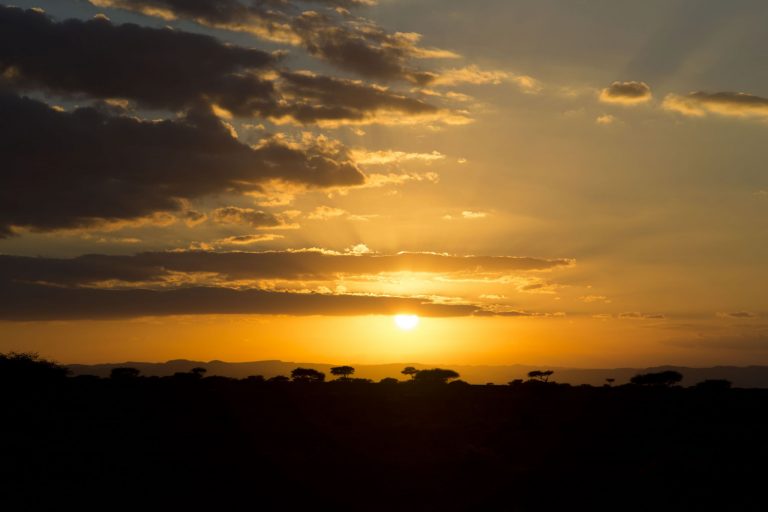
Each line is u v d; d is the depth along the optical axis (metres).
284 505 25.23
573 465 31.86
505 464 32.00
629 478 28.53
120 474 27.89
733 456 31.31
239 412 44.88
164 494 25.64
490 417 47.09
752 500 25.23
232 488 26.78
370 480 28.86
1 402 42.28
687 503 25.27
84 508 23.72
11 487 25.41
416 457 33.00
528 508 25.55
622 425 42.41
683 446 34.56
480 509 25.47
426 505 25.95
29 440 32.34
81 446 31.92
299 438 36.72
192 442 34.28
